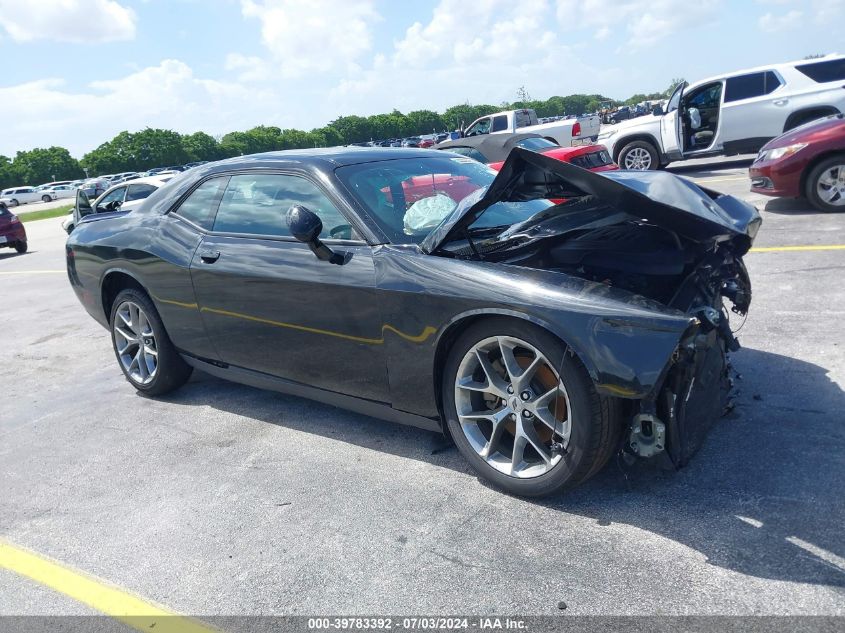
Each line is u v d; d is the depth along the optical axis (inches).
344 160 147.1
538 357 109.1
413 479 128.0
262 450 148.3
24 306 348.2
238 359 159.0
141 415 178.5
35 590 107.6
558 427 109.8
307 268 135.0
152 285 170.6
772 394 141.9
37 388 212.4
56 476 147.5
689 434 110.7
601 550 100.0
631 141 568.7
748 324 185.8
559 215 129.3
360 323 128.5
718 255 123.4
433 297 116.5
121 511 129.1
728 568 92.7
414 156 159.0
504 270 114.0
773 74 502.9
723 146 529.0
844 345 162.9
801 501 105.0
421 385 124.3
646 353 97.2
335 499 124.0
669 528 103.0
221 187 161.8
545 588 93.6
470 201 127.7
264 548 111.6
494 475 118.6
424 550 105.7
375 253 127.3
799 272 227.6
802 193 327.0
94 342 263.3
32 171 4025.6
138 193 460.8
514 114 724.0
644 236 123.5
